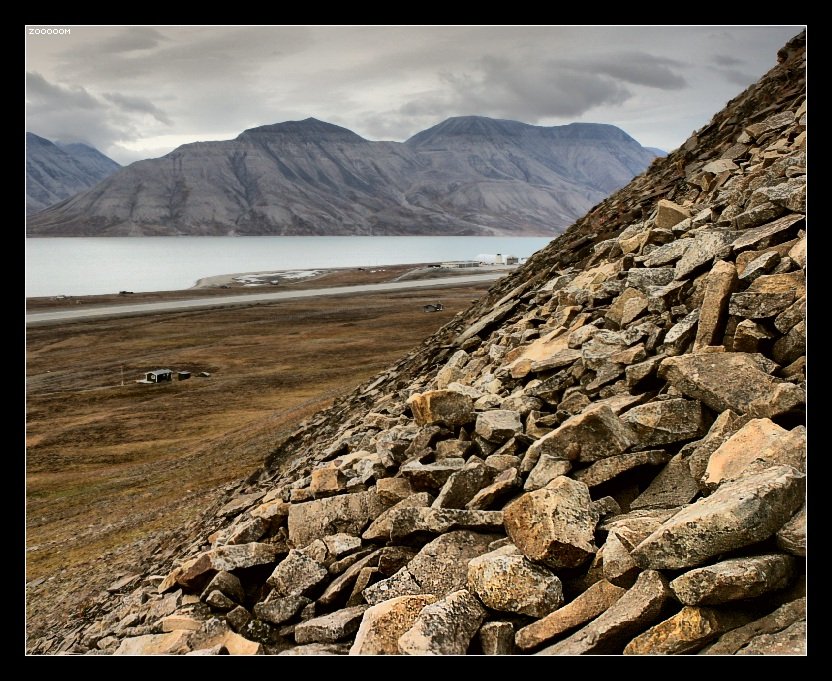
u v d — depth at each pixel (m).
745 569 4.48
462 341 21.30
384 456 10.34
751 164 16.52
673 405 7.43
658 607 4.87
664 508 6.41
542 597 5.55
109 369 100.50
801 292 7.93
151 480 45.16
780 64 24.83
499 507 7.59
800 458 5.41
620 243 15.97
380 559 7.54
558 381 10.13
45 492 45.94
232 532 11.56
